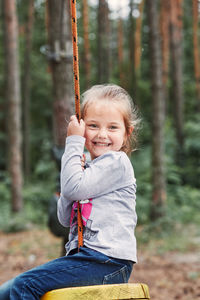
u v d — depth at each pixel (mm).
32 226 11680
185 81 21891
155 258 7715
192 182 16641
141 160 14430
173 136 17906
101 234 2125
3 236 10570
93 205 2178
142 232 9656
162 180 10352
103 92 2338
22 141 20125
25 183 17016
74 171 2152
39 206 14141
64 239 4391
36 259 7770
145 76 21656
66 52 4996
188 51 22875
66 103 4984
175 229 10055
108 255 2084
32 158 22141
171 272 6684
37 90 21844
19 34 20469
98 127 2289
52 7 5023
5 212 12414
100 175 2168
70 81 5031
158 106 10258
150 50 10195
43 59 21656
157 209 10305
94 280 2062
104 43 15430
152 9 10047
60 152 4477
